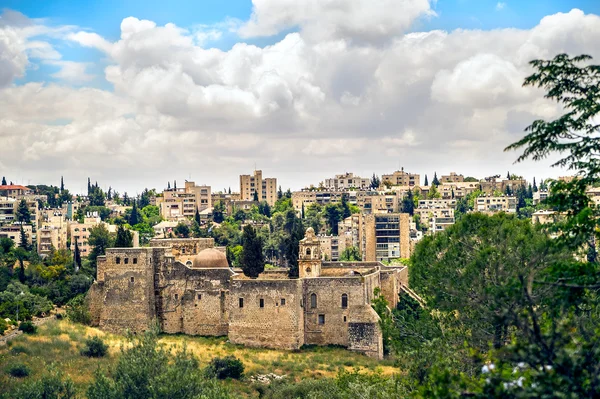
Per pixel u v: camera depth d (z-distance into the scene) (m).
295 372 120.31
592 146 50.00
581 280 46.72
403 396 67.69
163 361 92.50
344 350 133.62
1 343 120.19
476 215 83.75
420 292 88.19
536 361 36.41
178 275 141.25
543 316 48.34
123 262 138.50
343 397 82.12
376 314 132.50
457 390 41.03
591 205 52.59
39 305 154.38
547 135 50.28
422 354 68.12
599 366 36.00
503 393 35.50
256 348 134.00
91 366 111.06
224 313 139.62
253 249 158.88
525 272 45.03
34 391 90.12
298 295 134.25
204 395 84.81
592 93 50.62
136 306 137.38
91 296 142.88
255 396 108.50
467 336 68.19
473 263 69.19
